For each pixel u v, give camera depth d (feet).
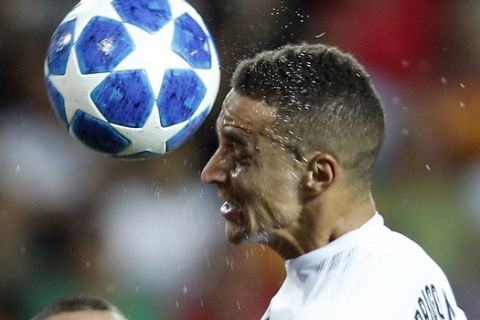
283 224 37.06
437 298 37.52
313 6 94.48
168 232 83.20
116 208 84.07
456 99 94.32
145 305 80.89
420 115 93.04
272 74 36.88
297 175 36.60
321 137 36.42
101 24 36.45
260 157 36.65
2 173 85.05
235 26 91.45
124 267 82.17
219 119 37.78
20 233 83.20
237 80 37.58
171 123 36.91
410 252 37.52
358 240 36.96
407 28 95.55
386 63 94.73
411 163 90.94
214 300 80.59
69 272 82.23
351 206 37.22
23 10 92.94
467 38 96.63
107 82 36.04
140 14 36.81
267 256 80.64
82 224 83.71
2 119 88.94
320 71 36.96
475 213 88.79
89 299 36.88
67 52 36.47
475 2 99.04
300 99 36.45
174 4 37.70
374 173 89.30
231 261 81.25
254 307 79.82
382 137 37.86
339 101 36.68
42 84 90.99
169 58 36.58
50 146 86.53
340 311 35.01
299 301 36.42
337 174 36.65
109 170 84.89
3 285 81.82
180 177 85.35
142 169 85.20
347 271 36.27
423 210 88.79
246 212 37.29
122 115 36.27
